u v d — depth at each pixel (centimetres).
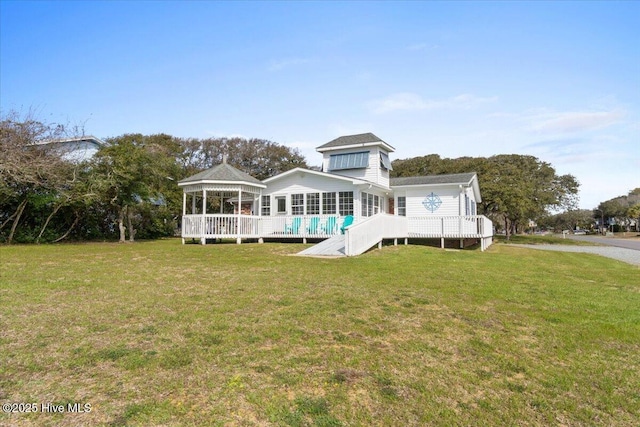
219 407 273
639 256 1936
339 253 1271
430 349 396
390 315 514
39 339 405
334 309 536
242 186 1817
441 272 905
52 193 1883
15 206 1859
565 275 959
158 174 2273
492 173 3425
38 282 704
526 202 3003
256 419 260
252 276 791
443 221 1836
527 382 328
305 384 312
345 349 390
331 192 1873
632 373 350
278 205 2017
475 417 270
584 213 8769
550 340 432
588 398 303
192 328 446
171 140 3856
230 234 1736
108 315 496
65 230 2094
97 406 272
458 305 576
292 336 424
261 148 4253
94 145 2366
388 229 1605
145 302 566
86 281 722
